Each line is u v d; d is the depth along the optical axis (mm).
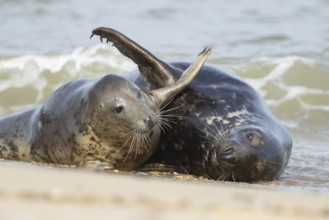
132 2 86000
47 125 35000
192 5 84250
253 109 35344
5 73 64875
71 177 20281
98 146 32938
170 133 35312
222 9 82562
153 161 36219
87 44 71562
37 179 19297
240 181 32812
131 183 19906
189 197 17547
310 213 16516
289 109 57938
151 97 33594
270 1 84188
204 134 34344
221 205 16516
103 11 83375
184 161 35062
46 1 86125
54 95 35719
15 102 61844
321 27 75125
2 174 20078
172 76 34969
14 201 16219
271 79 61469
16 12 83438
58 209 15609
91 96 32469
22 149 36688
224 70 37438
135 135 31938
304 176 35219
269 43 70625
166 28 76438
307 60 63500
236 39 71562
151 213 15453
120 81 32281
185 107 35156
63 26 78562
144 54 34844
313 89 60625
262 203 17094
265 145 33062
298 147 44312
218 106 34969
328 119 55781
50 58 65875
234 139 32656
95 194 17109
